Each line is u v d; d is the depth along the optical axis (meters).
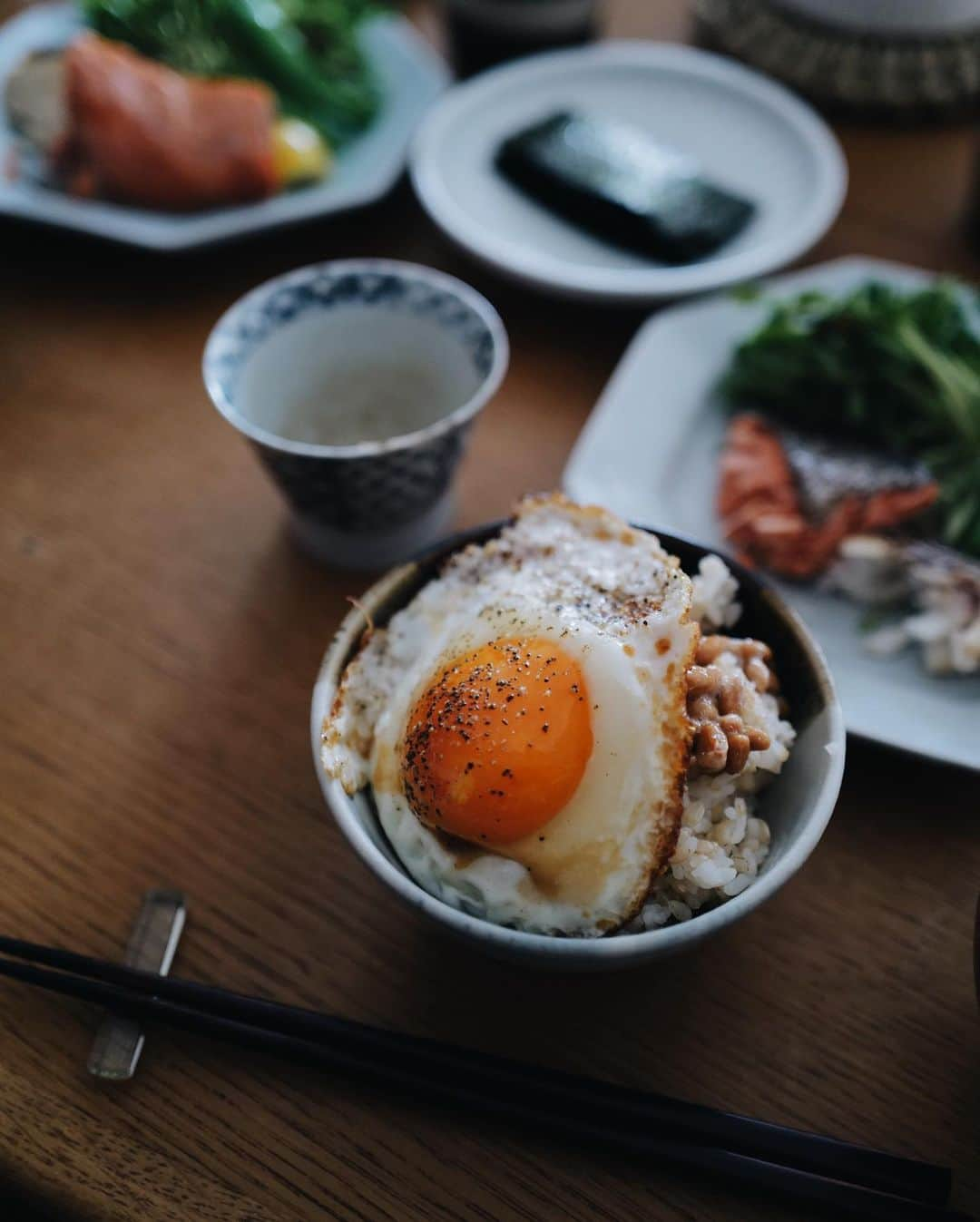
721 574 0.31
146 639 0.39
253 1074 0.30
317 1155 0.29
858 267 0.46
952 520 0.39
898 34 0.54
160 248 0.48
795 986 0.31
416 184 0.50
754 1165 0.28
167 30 0.55
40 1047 0.31
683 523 0.41
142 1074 0.30
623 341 0.48
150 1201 0.28
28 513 0.43
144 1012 0.30
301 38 0.55
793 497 0.40
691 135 0.54
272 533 0.42
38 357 0.48
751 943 0.32
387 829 0.29
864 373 0.43
